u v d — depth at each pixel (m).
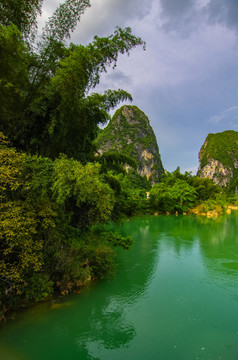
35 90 7.36
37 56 7.43
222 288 7.46
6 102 6.38
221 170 151.75
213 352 4.39
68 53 7.50
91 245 8.71
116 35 7.70
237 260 10.61
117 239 12.47
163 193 36.91
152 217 30.56
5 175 4.52
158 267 9.55
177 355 4.31
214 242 14.45
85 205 8.81
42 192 5.64
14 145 7.46
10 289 5.30
